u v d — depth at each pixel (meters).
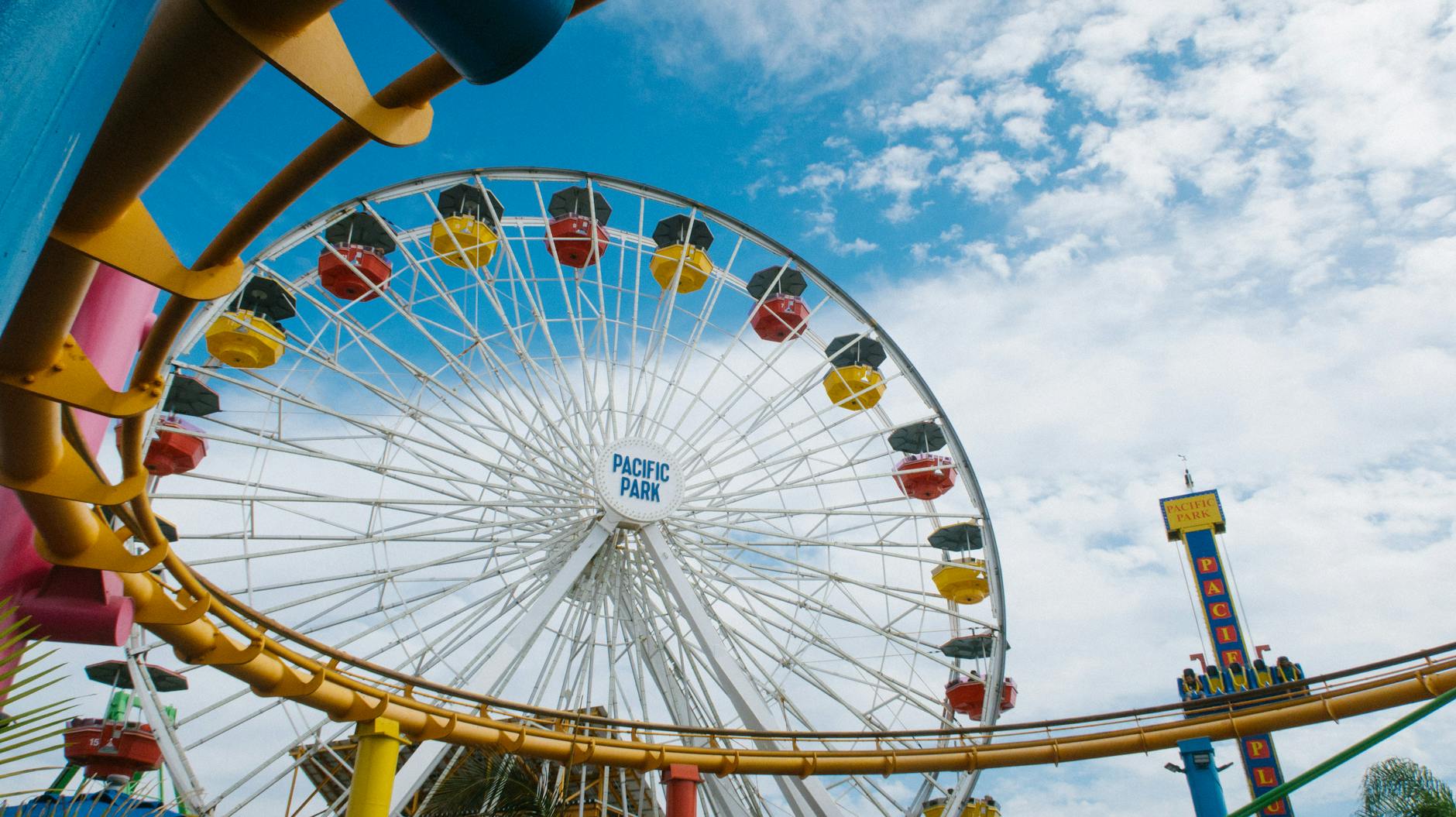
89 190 6.15
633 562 29.42
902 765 24.55
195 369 25.86
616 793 31.66
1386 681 21.89
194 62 4.99
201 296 7.44
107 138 5.58
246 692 23.80
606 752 22.86
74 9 2.46
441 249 31.00
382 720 19.64
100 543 12.30
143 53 4.95
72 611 12.25
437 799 18.30
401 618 25.64
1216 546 53.88
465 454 27.44
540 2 3.62
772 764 24.20
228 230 7.25
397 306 28.00
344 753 25.58
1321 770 12.94
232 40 4.88
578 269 32.97
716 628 27.33
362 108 5.55
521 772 18.55
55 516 10.95
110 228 6.85
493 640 25.48
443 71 5.46
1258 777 46.16
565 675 27.48
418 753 20.88
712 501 30.27
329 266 28.52
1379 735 12.67
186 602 15.75
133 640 23.81
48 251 6.72
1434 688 21.25
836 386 35.38
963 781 27.48
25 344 7.96
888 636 30.20
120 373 12.24
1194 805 22.52
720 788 25.64
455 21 3.64
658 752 23.50
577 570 26.95
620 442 29.52
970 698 30.28
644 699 27.61
